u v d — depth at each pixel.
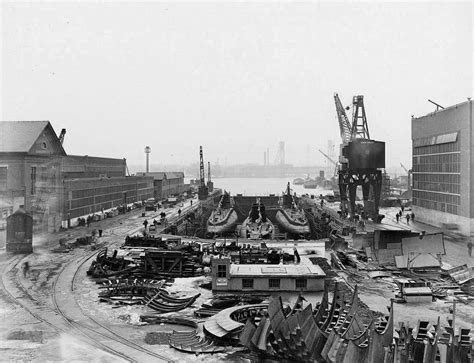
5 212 72.06
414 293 41.00
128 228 92.75
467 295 43.50
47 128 83.06
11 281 49.84
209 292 44.53
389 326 27.53
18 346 31.22
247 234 88.88
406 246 55.47
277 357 24.77
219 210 109.69
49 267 56.75
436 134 90.12
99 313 38.84
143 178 164.00
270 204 150.12
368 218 104.44
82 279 50.72
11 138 76.69
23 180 75.38
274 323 25.09
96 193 112.94
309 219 110.19
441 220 88.06
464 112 78.31
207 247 65.31
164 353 30.12
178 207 142.38
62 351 30.36
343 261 55.75
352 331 28.03
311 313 26.05
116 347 31.22
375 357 24.06
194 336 32.69
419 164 100.38
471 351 26.19
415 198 103.06
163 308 39.75
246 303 40.31
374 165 107.06
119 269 53.59
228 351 30.11
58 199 88.19
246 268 45.59
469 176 76.38
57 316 38.00
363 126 130.00
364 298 42.19
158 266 52.09
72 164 118.56
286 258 54.28
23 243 66.06
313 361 23.72
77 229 91.12
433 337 27.41
